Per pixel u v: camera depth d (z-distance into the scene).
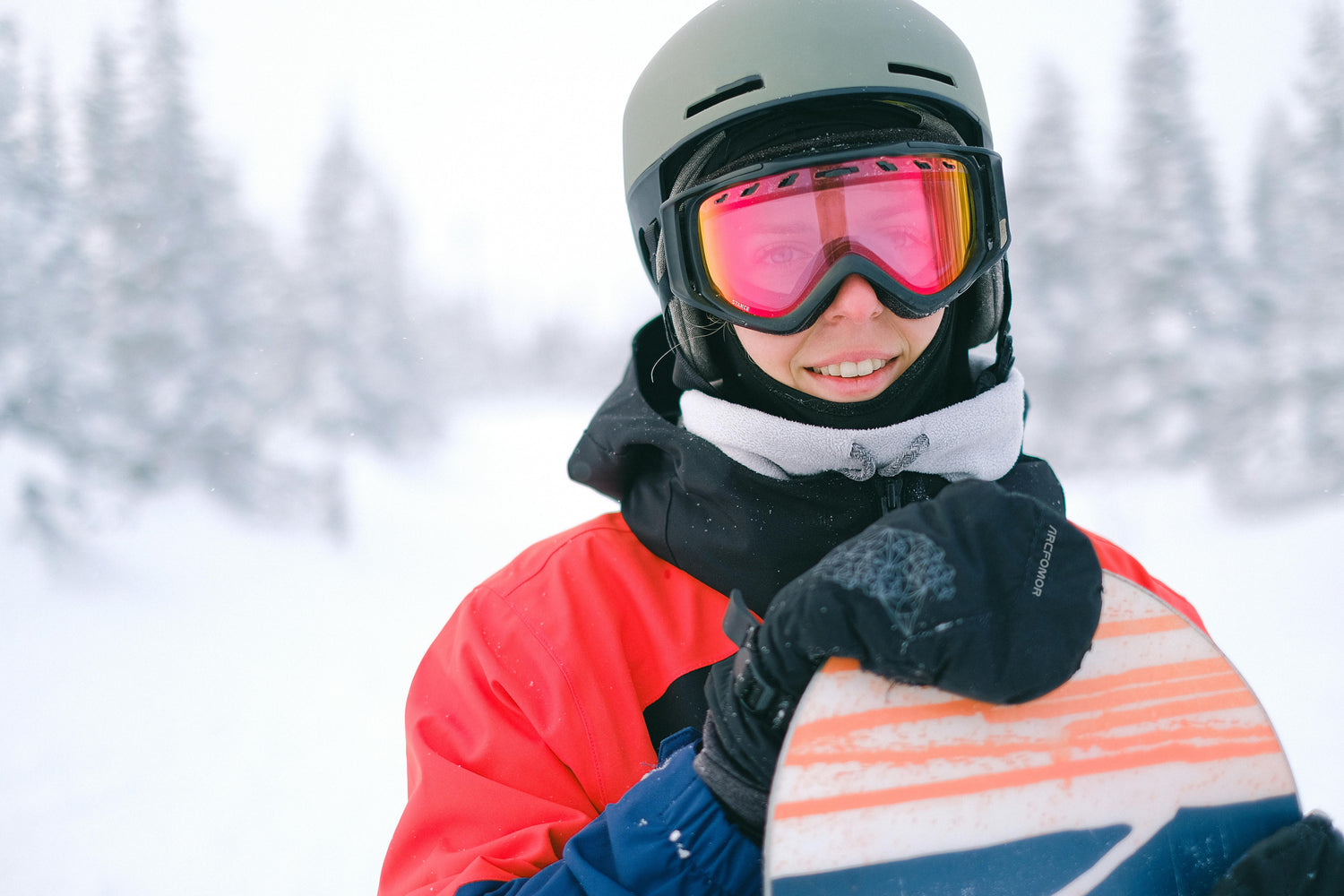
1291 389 14.41
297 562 13.51
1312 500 13.08
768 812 0.71
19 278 15.21
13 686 7.70
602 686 1.00
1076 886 0.72
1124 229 16.77
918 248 1.01
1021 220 17.20
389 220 24.86
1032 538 0.73
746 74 1.07
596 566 1.12
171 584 12.34
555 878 0.78
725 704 0.78
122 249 16.30
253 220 18.86
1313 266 16.17
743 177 1.01
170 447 14.95
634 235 1.32
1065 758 0.74
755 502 1.03
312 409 17.55
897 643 0.69
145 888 4.11
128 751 5.79
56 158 17.03
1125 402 15.36
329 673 7.10
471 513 16.55
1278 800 0.75
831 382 1.03
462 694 1.03
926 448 1.02
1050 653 0.70
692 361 1.15
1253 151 18.14
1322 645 6.03
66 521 13.02
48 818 4.93
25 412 14.10
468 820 0.92
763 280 1.01
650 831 0.77
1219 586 8.44
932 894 0.70
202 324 16.08
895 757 0.72
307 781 5.00
